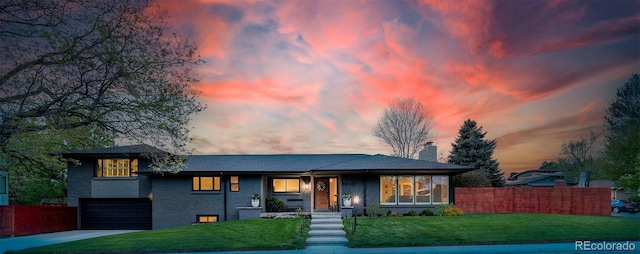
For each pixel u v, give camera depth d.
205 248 15.13
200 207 25.77
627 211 37.16
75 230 26.69
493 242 15.78
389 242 15.95
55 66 15.33
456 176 32.38
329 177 27.09
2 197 26.25
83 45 15.61
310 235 18.11
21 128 15.06
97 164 27.25
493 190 26.86
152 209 25.84
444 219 21.14
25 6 15.00
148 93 16.03
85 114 16.23
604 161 41.06
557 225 19.12
